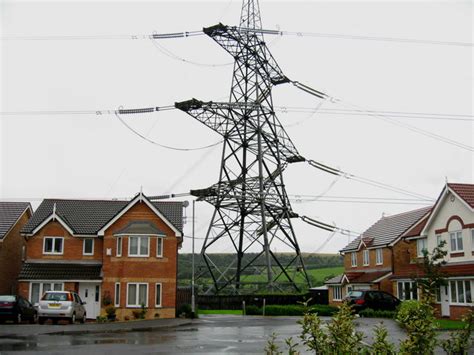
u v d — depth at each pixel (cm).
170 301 3888
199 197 4984
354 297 4034
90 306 3925
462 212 3753
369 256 5316
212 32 4825
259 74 4997
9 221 4256
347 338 945
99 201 4638
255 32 4962
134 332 2627
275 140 4984
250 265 5116
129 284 3859
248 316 4116
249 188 4900
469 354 1642
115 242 3956
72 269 4003
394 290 4619
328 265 10619
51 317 3044
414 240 4466
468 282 3550
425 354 960
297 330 2734
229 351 1850
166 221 4009
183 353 1786
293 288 5084
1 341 2112
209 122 4834
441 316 3784
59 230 4122
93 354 1738
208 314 4444
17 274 4397
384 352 941
